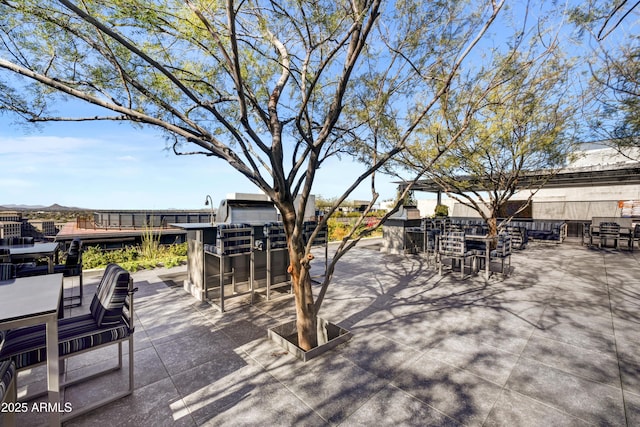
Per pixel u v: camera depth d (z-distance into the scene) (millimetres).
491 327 3598
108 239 9984
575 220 14164
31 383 2375
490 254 6359
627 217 12914
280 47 3043
